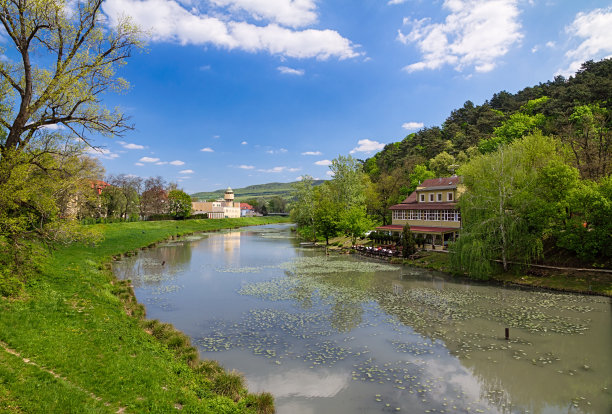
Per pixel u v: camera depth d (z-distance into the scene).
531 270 33.56
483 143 90.75
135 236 68.06
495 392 14.02
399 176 79.12
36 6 15.78
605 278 29.75
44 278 21.80
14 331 12.78
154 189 111.50
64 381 10.34
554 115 83.69
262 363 16.34
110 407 9.74
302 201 82.19
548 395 13.82
